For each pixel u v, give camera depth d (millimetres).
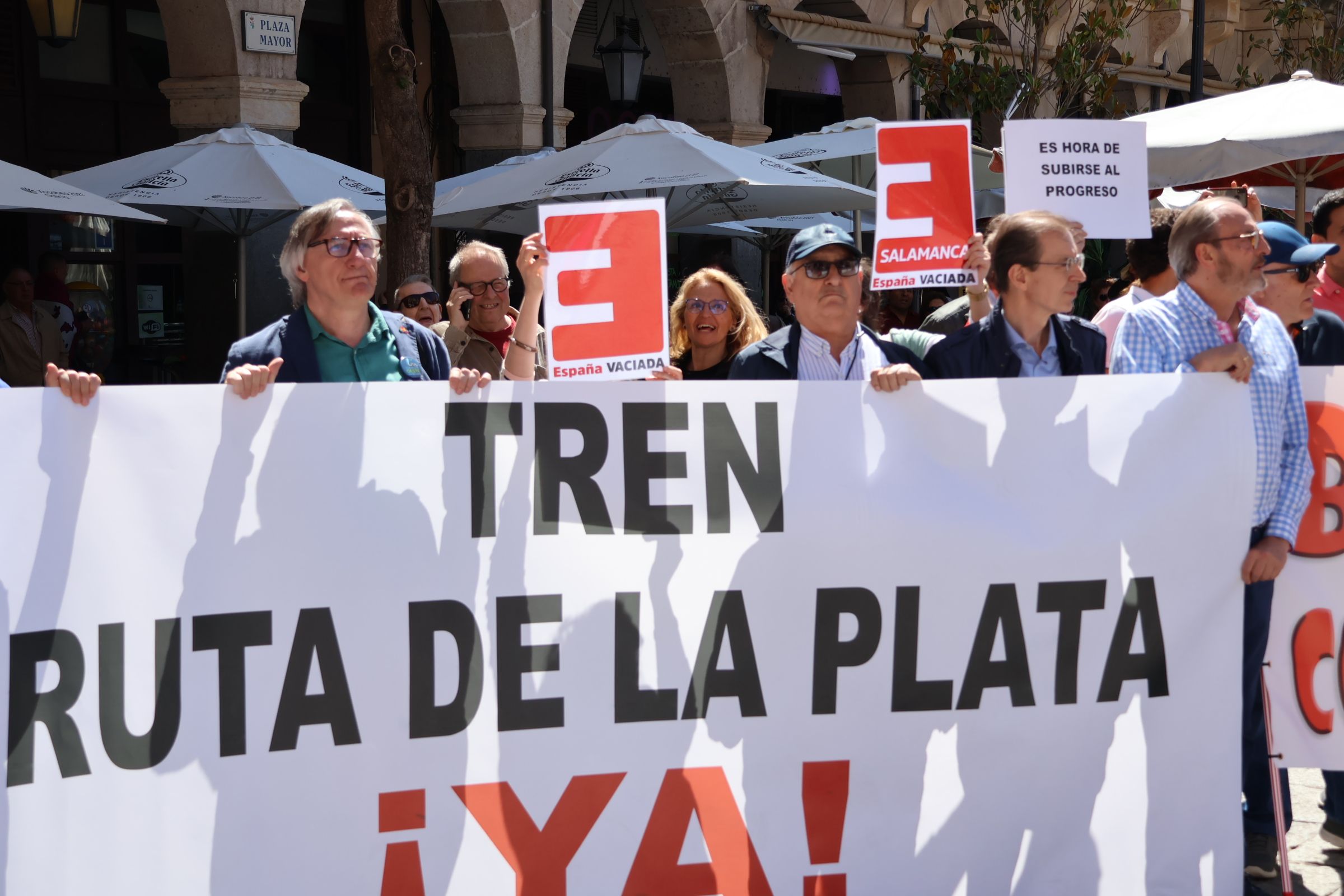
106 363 11430
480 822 3121
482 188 8078
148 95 11570
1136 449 3393
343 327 3318
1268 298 4020
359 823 3057
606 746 3189
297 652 3033
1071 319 3719
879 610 3309
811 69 17562
